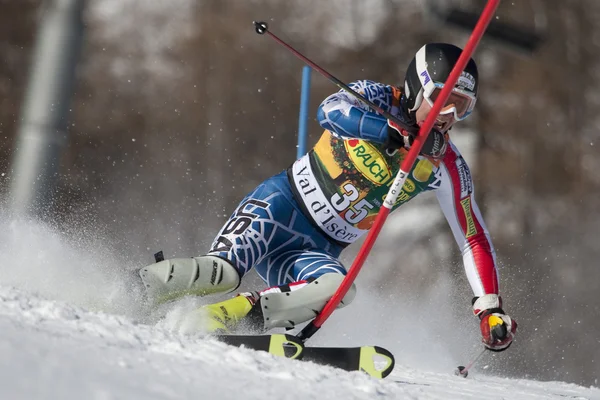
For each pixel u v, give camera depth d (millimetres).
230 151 67500
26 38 66000
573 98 59281
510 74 59094
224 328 10766
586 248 53281
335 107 11680
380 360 14938
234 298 11352
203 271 11695
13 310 7617
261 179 66250
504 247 53438
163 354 7312
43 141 20594
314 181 13125
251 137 68375
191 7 77375
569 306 47312
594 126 59062
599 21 60781
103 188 58781
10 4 65812
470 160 56906
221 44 72500
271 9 72312
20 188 20531
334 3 69812
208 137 68812
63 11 21281
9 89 63875
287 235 13086
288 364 8227
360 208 13016
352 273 11312
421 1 63688
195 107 70625
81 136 67625
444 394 9227
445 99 10625
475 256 12594
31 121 20781
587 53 60281
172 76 73312
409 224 52188
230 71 71312
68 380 5344
